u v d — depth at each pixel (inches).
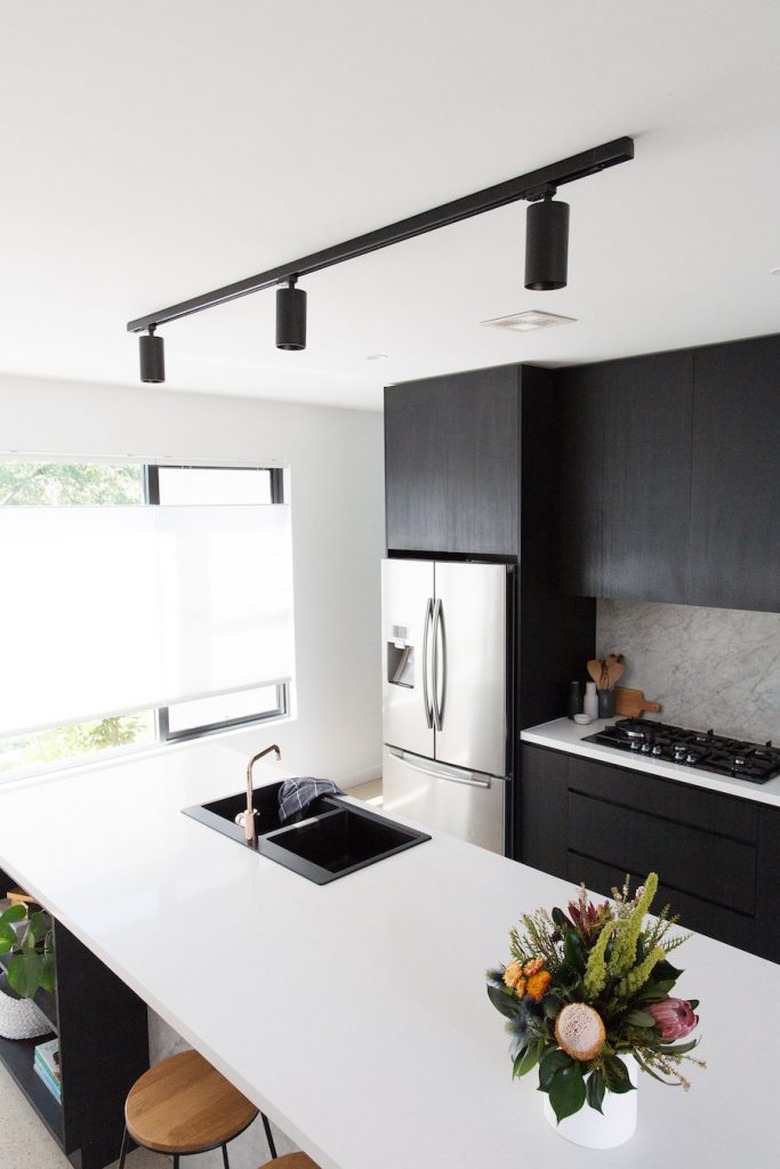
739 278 88.7
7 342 119.4
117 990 95.7
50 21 40.1
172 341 119.3
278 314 79.0
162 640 174.2
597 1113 51.9
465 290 92.4
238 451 185.3
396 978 71.1
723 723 150.5
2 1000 112.4
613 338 122.9
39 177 60.5
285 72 45.6
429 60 44.4
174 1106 74.0
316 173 60.2
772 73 46.0
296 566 199.3
